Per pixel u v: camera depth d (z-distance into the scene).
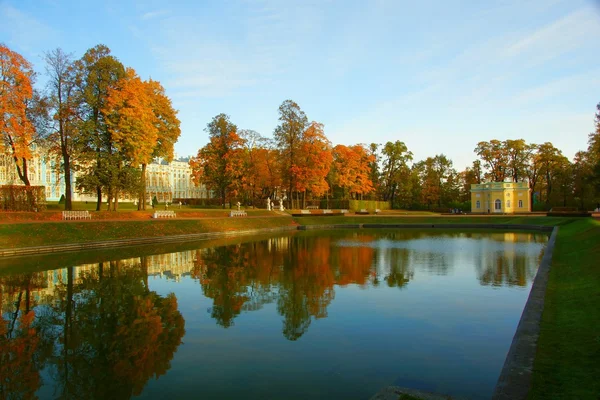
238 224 44.53
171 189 116.38
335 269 19.33
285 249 27.89
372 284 15.78
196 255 24.48
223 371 7.78
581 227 30.98
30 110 32.75
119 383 7.28
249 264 20.92
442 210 80.12
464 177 86.75
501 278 16.92
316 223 54.09
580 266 14.48
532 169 74.25
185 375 7.60
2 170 43.56
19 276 17.39
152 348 9.02
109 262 21.42
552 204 73.00
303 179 54.69
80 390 7.05
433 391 6.86
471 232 44.34
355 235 41.28
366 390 6.93
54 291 14.58
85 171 35.53
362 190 76.19
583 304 9.53
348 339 9.55
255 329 10.30
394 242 33.03
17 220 29.41
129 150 35.81
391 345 9.12
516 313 11.63
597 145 37.91
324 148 56.75
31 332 10.14
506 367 6.54
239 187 55.34
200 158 53.41
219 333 10.04
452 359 8.30
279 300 13.29
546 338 7.63
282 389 6.98
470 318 11.17
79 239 28.14
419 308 12.21
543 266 16.17
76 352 8.84
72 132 33.25
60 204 51.38
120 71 36.44
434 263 21.05
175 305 12.66
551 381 5.81
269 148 66.31
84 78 35.25
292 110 54.97
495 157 74.94
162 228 35.47
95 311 11.98
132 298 13.58
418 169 93.31
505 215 58.53
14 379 7.49
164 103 41.88
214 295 13.99
